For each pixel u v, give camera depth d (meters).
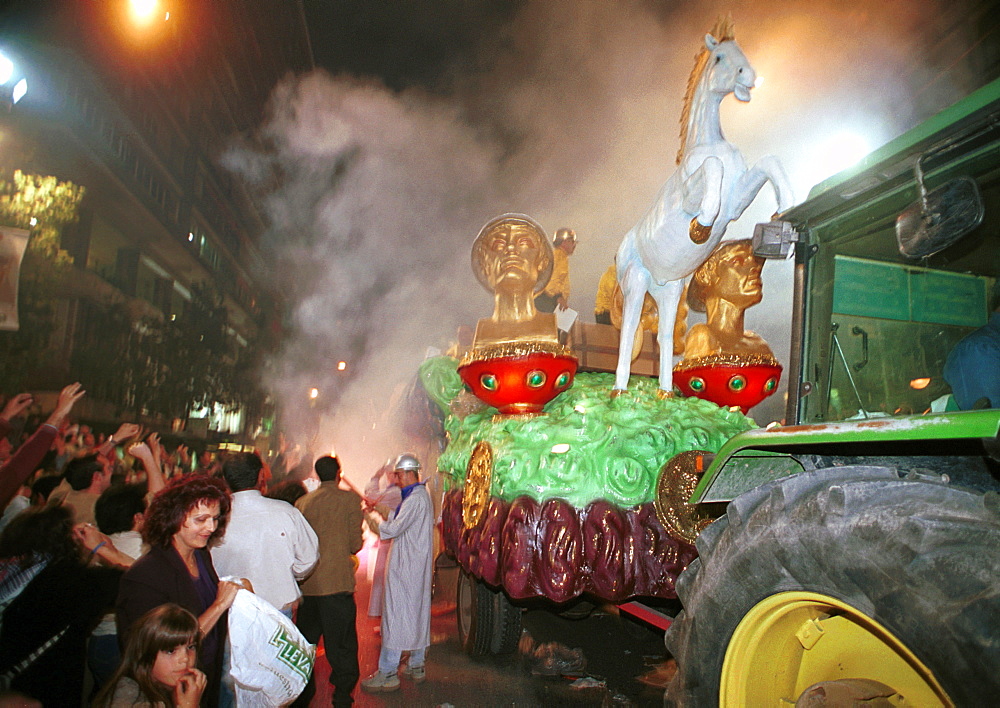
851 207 2.51
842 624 2.16
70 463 4.73
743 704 2.24
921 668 1.67
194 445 20.64
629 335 4.82
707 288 5.42
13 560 2.75
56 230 10.95
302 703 4.14
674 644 2.54
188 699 2.38
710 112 4.10
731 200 3.94
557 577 3.68
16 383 10.45
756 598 2.16
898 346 2.60
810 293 2.66
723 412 4.55
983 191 2.14
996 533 1.59
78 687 2.75
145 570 2.63
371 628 6.91
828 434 2.12
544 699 4.86
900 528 1.71
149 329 19.67
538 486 3.88
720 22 4.26
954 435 1.76
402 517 5.20
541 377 4.64
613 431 4.03
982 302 2.59
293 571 3.80
